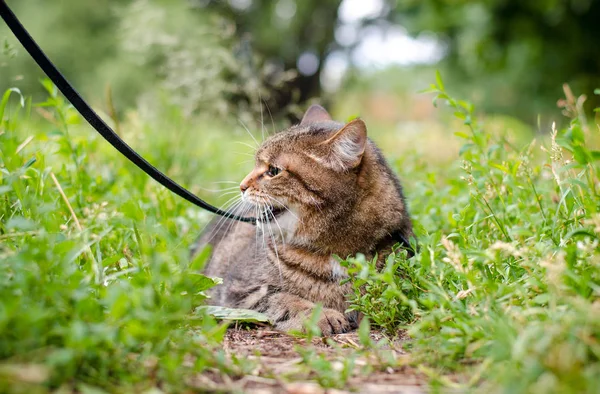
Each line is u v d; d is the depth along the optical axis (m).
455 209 1.02
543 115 2.78
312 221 0.92
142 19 1.56
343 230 0.92
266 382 0.71
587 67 2.57
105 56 2.98
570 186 0.87
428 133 1.96
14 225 0.72
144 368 0.69
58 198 0.92
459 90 3.11
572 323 0.68
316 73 3.79
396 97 3.60
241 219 0.93
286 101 2.22
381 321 0.83
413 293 0.83
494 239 0.90
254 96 1.42
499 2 2.40
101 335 0.67
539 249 0.77
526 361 0.66
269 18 3.49
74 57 2.98
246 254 0.99
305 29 3.81
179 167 1.28
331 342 0.78
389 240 0.94
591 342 0.67
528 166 1.00
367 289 0.84
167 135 1.37
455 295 0.80
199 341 0.73
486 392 0.67
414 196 1.13
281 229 0.94
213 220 1.09
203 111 1.46
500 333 0.70
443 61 3.12
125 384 0.67
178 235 1.03
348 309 0.84
